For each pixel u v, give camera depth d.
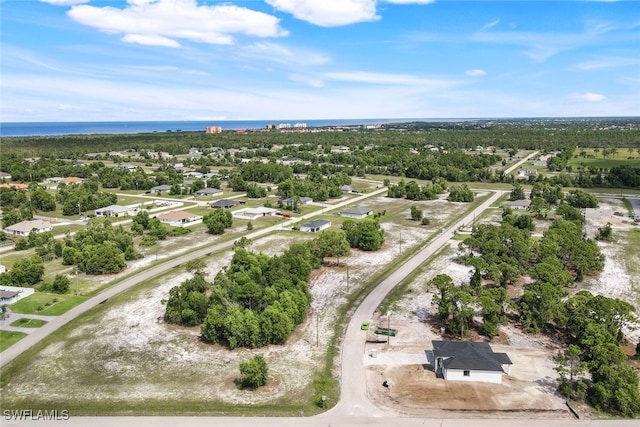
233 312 70.38
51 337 72.25
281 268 88.25
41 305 83.19
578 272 95.12
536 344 69.81
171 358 66.19
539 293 74.94
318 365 63.81
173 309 76.94
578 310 70.75
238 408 54.16
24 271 93.94
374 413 53.03
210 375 61.59
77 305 84.31
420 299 86.69
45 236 125.88
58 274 98.81
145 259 111.31
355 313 80.94
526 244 103.56
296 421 51.62
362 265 106.69
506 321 76.06
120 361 65.31
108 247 103.12
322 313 81.12
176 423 51.38
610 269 102.12
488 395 56.62
